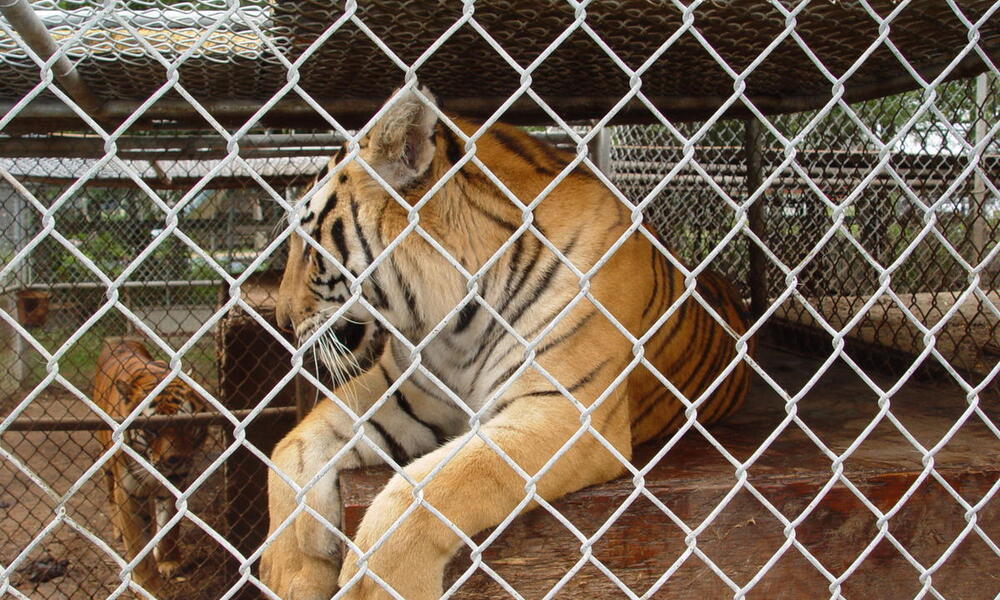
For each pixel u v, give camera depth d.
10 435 7.38
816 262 5.64
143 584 5.10
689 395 3.16
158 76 3.09
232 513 4.73
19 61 2.71
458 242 2.43
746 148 5.37
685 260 6.07
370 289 2.54
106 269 7.56
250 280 5.96
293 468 2.45
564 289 2.37
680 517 2.16
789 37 2.90
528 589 2.06
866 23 2.75
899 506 1.79
